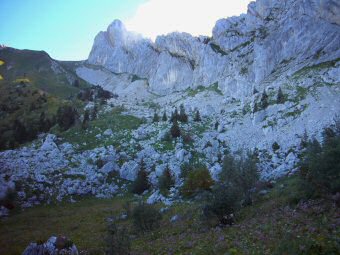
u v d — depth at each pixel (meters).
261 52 161.00
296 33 156.38
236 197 35.16
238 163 46.56
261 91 139.00
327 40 144.88
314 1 157.75
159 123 126.38
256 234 23.58
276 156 81.31
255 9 198.50
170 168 84.44
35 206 69.00
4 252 38.09
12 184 71.31
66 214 61.91
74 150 102.19
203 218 35.69
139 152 97.56
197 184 61.97
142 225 41.00
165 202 61.62
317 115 97.12
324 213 23.72
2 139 114.69
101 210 62.59
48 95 181.88
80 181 81.31
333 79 118.00
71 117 128.12
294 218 24.92
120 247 25.17
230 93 162.25
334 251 15.93
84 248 35.25
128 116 139.75
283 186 46.50
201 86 199.50
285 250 17.44
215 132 113.19
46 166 86.88
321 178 29.78
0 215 61.84
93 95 198.62
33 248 24.16
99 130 119.25
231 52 194.62
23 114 149.25
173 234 35.28
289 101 113.25
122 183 85.19
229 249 21.41
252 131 105.25
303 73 134.88
